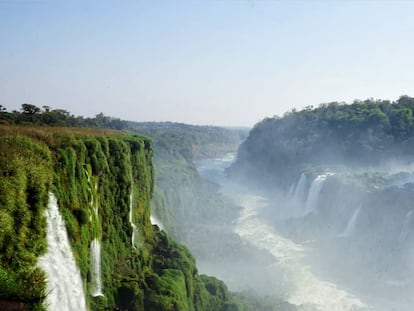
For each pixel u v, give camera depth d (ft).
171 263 160.35
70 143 110.32
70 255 93.25
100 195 130.31
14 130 105.29
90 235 111.55
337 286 208.33
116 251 136.67
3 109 202.28
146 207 184.24
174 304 128.88
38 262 76.69
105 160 133.08
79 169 109.81
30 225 79.05
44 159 92.63
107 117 518.78
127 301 124.16
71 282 90.53
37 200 82.12
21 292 67.82
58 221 90.89
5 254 70.64
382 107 468.34
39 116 220.84
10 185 76.28
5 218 71.82
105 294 118.52
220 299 167.84
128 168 153.89
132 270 139.23
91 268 112.88
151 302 126.41
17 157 82.58
